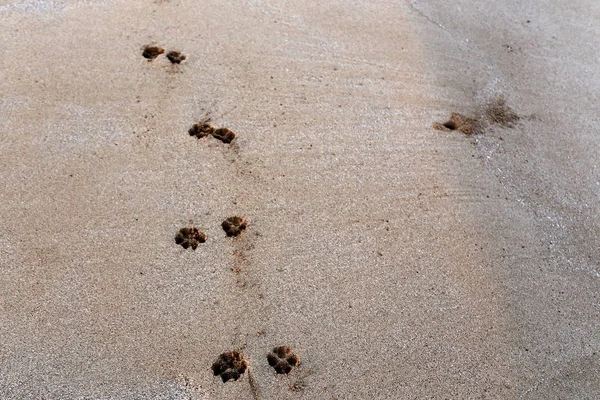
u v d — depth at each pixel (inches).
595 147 107.0
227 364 74.0
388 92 111.3
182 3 124.3
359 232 89.4
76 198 88.7
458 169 100.5
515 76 118.5
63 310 76.7
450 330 79.8
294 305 80.1
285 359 75.0
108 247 83.7
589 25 133.5
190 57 112.1
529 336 80.7
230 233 87.3
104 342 74.3
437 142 104.1
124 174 92.5
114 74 107.2
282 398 71.9
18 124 97.3
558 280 87.8
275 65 113.1
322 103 107.4
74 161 93.4
